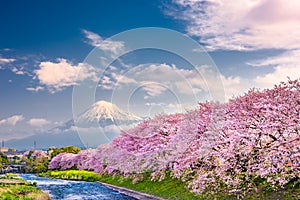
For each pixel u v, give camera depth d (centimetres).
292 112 1917
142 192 3534
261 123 1991
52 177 7488
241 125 2136
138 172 4144
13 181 4831
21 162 13188
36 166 10619
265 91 2342
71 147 11462
